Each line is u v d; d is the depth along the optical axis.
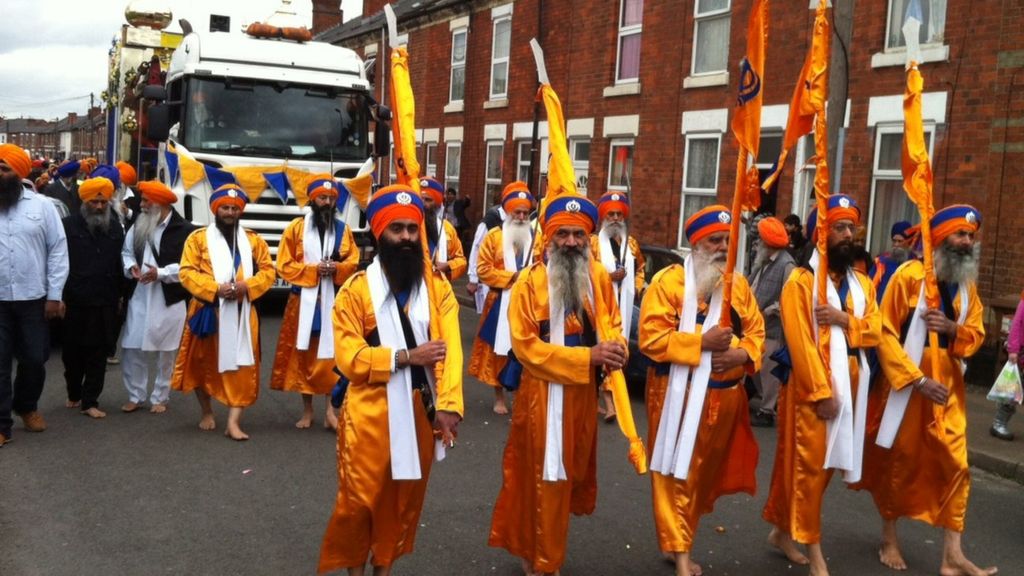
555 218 4.64
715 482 4.96
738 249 4.81
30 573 4.74
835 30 9.81
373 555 4.22
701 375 4.70
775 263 8.80
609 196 8.84
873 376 5.39
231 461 6.79
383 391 4.08
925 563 5.39
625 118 16.12
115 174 8.42
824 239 4.92
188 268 7.23
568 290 4.56
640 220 15.80
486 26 20.92
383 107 12.70
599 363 4.50
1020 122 9.96
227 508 5.79
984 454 7.65
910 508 5.23
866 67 11.70
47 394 8.73
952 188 10.69
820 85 4.84
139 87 15.52
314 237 7.58
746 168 4.63
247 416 8.19
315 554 5.11
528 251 8.44
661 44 15.27
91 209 7.73
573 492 4.97
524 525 4.69
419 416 4.19
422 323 4.13
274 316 13.91
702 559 5.31
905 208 11.38
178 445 7.16
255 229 12.15
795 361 4.88
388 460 4.08
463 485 6.47
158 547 5.13
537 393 4.59
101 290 7.82
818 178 4.92
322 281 7.60
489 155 21.09
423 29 24.14
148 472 6.46
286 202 12.33
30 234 6.87
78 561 4.91
